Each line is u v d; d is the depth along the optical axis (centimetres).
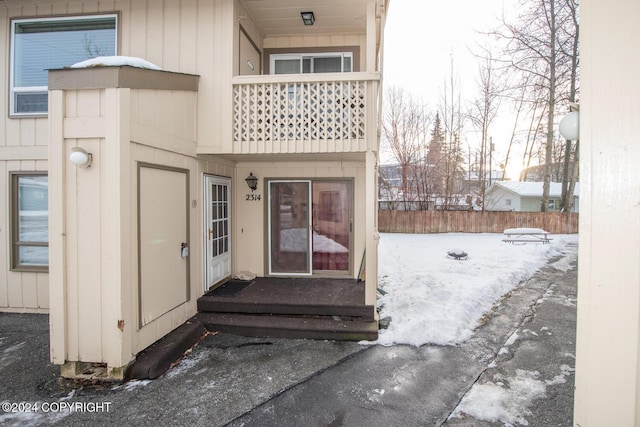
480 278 744
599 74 99
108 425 280
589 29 102
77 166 349
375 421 285
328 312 491
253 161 653
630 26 94
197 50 522
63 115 350
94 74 346
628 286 95
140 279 377
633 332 94
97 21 543
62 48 551
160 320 413
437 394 324
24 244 551
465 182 2281
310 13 598
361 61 685
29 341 443
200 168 530
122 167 347
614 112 97
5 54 553
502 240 1396
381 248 1202
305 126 527
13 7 549
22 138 549
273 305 500
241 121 521
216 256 585
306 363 388
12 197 550
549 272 885
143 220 385
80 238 349
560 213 1684
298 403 311
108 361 345
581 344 105
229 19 519
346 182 668
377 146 532
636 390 94
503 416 289
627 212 95
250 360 396
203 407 304
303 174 666
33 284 548
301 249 672
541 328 493
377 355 408
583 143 103
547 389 331
